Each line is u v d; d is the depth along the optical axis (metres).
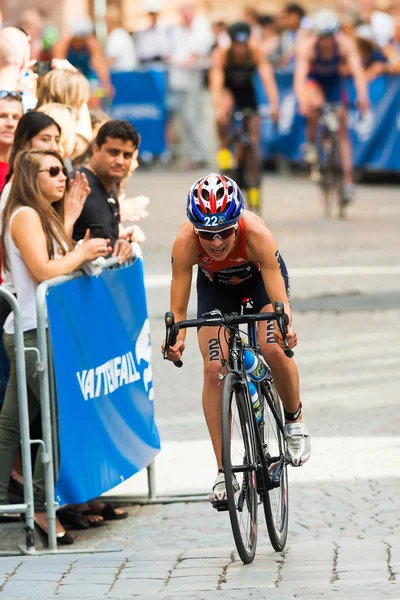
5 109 12.11
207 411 9.59
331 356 16.80
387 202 33.47
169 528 11.02
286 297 9.70
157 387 15.76
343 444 12.95
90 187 11.87
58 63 13.78
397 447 12.80
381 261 23.53
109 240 10.80
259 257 9.63
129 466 11.35
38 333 10.08
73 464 10.38
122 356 11.51
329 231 27.52
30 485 10.23
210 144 43.41
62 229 10.60
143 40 43.94
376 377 15.68
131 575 8.90
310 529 10.54
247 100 28.89
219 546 10.31
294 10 40.84
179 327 9.23
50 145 11.34
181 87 43.12
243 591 8.29
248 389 9.47
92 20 49.41
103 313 11.09
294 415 10.23
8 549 10.40
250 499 9.36
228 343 9.46
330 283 21.45
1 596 8.39
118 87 43.25
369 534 10.24
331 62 29.33
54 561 9.62
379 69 35.84
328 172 29.86
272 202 33.75
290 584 8.44
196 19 44.12
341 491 11.56
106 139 11.84
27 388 10.74
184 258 9.65
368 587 8.12
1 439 10.63
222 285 10.14
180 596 8.23
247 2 53.78
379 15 36.81
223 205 9.02
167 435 13.65
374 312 19.38
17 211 10.41
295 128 39.84
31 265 10.27
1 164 12.16
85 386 10.64
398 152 35.62
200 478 12.34
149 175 41.41
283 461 10.16
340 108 29.73
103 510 11.44
